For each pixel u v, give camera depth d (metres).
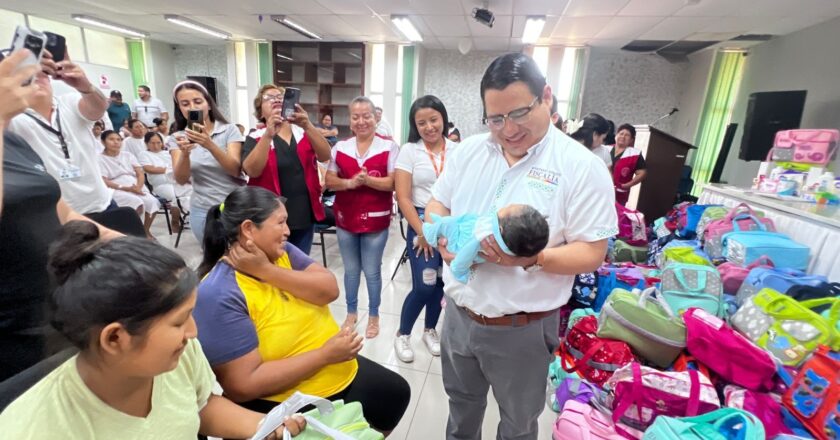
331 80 7.25
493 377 1.06
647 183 3.92
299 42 6.97
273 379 0.94
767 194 2.56
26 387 0.67
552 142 0.94
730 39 5.17
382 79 6.89
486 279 0.96
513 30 5.31
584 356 1.72
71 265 0.56
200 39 7.09
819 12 3.94
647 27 4.84
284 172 2.03
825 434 1.21
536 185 0.93
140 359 0.57
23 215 0.84
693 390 1.34
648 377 1.38
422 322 2.43
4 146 0.87
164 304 0.56
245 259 0.97
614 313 1.70
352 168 2.05
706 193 3.20
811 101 4.30
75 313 0.54
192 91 1.96
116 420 0.61
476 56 6.97
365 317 2.46
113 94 6.46
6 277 0.81
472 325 1.03
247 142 2.08
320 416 0.84
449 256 0.97
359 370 1.21
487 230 0.83
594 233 0.89
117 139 3.85
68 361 0.61
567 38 5.64
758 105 4.49
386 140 2.13
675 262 1.98
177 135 1.95
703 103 6.00
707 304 1.75
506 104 0.85
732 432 1.16
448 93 7.23
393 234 4.38
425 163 1.90
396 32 5.82
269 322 1.01
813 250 1.92
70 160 1.55
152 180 4.25
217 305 0.92
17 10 5.52
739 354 1.41
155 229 4.31
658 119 6.78
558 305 0.99
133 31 6.57
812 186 2.40
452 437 1.26
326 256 3.57
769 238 2.02
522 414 1.08
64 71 1.36
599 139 2.90
